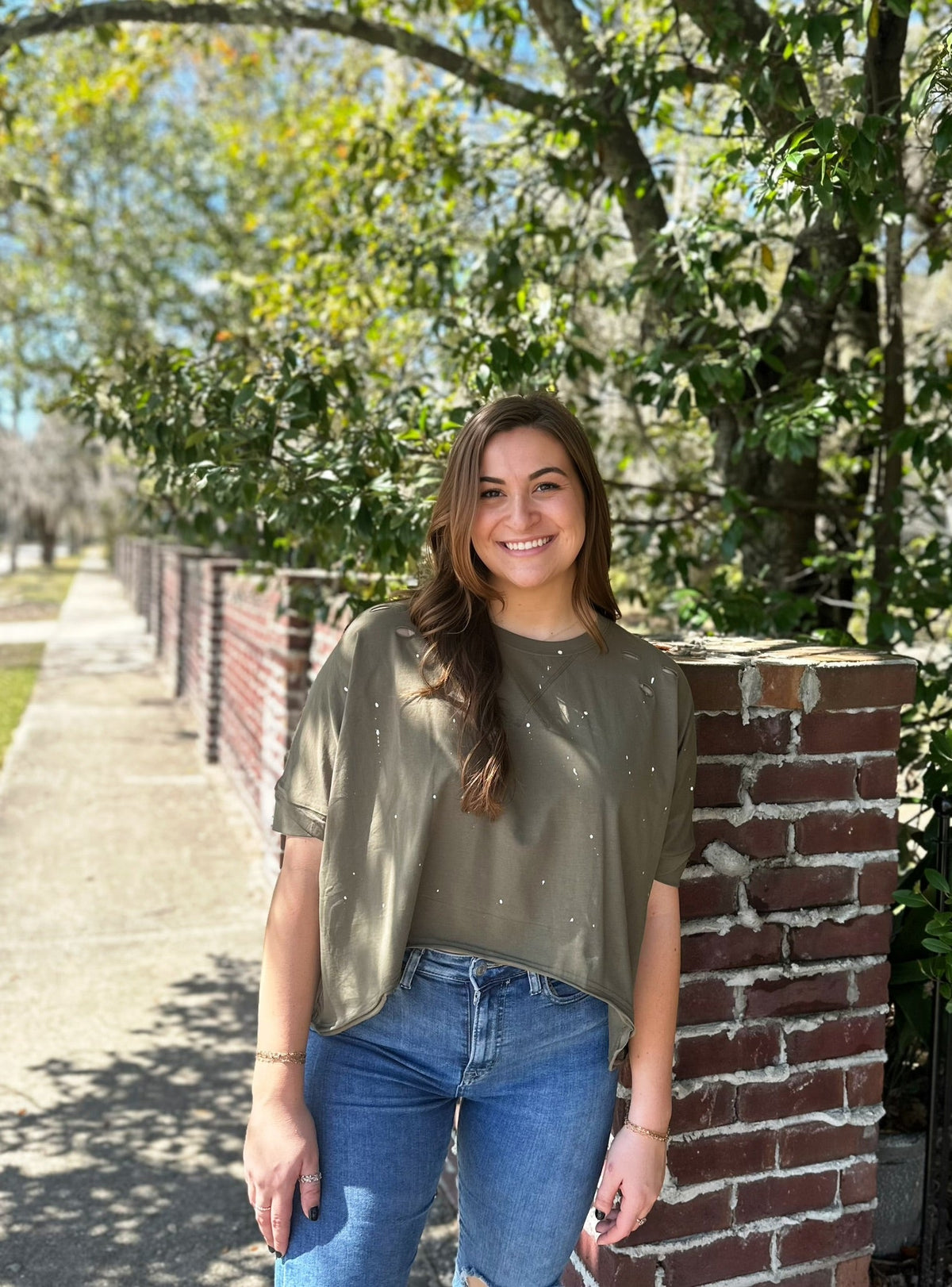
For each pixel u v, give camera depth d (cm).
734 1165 230
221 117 1286
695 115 487
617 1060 180
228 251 1516
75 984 471
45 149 1203
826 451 532
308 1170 163
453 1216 317
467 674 169
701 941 225
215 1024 435
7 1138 352
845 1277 240
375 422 365
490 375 353
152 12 488
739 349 383
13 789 828
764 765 227
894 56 336
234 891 596
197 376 358
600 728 172
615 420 552
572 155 451
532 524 172
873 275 418
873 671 231
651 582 471
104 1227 307
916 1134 272
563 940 169
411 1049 169
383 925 168
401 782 169
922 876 270
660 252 381
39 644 1950
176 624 1327
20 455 4556
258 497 322
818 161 273
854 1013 236
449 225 504
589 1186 178
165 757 954
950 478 457
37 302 1688
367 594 407
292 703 579
